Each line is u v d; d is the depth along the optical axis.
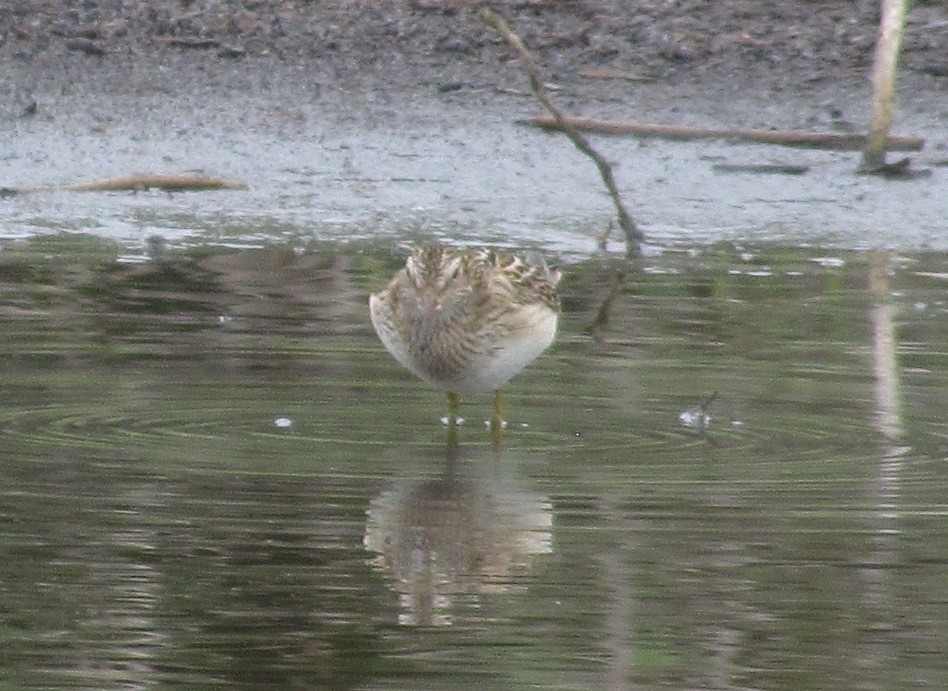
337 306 15.73
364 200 19.67
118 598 9.29
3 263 16.97
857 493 11.02
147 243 17.84
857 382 13.62
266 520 10.37
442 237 18.36
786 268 17.41
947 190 20.11
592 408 12.96
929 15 24.19
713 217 19.23
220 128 21.62
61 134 21.19
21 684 8.37
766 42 23.86
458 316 12.49
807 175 20.56
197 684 8.35
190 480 11.07
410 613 9.12
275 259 17.38
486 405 13.12
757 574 9.67
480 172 20.61
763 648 8.78
